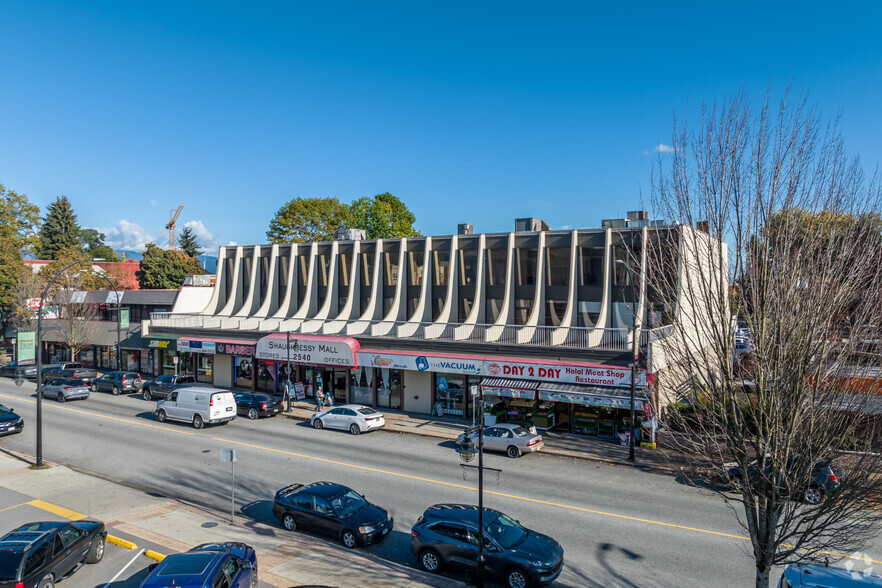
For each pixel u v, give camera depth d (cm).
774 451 966
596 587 1404
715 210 1069
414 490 2138
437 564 1523
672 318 1151
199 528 1783
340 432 3103
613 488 2145
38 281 6062
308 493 1791
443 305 3797
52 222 11625
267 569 1490
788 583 1209
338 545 1680
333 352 3612
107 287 7525
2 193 6425
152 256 9006
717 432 1202
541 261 3369
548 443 2788
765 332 986
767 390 981
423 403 3512
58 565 1398
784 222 1016
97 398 4188
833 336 988
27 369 4934
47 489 2180
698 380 1091
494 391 2998
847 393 965
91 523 1569
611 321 3144
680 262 1201
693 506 1947
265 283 4659
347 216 7469
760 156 1045
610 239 3152
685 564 1519
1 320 6256
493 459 2558
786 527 1002
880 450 935
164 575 1162
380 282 3972
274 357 3878
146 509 1953
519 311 3525
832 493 946
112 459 2606
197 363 4647
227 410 3266
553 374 2920
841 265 976
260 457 2609
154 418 3481
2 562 1286
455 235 3681
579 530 1747
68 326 5134
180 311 4903
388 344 3591
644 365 2708
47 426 3272
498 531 1505
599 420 2945
